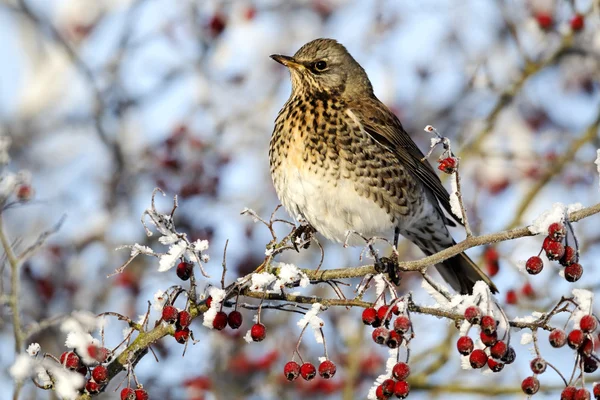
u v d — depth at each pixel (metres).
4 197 8.39
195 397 13.60
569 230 7.69
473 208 14.92
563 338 7.12
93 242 15.51
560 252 7.57
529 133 17.89
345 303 7.89
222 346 14.03
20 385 7.23
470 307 7.29
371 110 11.87
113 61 17.09
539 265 7.67
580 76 18.00
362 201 11.53
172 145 16.20
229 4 17.81
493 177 16.86
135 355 7.80
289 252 15.37
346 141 11.47
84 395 7.52
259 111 18.30
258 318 7.86
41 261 14.91
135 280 14.78
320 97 12.05
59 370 7.20
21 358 7.08
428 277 8.40
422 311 7.66
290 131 11.54
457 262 12.05
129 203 16.03
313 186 11.45
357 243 11.80
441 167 8.04
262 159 17.70
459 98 17.95
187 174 16.02
